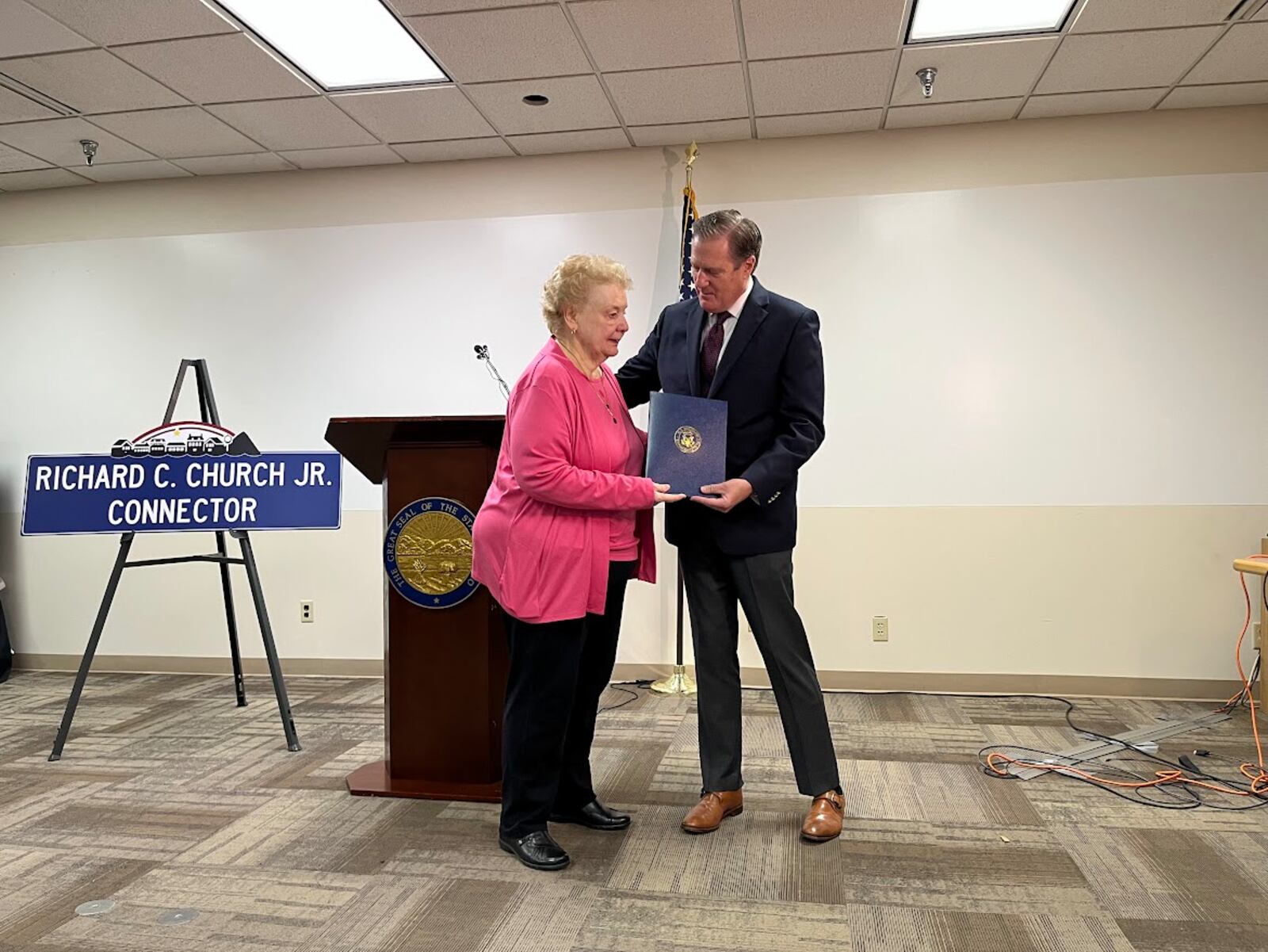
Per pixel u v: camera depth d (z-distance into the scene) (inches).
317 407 184.9
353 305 183.9
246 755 125.4
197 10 123.4
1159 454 159.9
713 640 97.2
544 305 86.8
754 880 83.0
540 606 82.0
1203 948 70.9
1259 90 151.0
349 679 180.2
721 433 88.4
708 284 89.9
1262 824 97.1
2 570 194.7
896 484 166.7
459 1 121.2
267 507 128.3
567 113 157.9
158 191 190.5
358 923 75.5
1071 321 162.4
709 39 132.2
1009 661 163.5
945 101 154.6
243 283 187.6
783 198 169.9
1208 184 159.0
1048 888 81.5
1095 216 161.8
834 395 168.2
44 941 73.3
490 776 106.7
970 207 165.0
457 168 180.4
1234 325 158.4
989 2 123.8
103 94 148.6
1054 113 160.6
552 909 77.6
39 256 195.0
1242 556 157.5
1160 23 128.8
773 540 92.6
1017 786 110.0
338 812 101.2
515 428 82.6
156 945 72.4
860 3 122.9
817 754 94.3
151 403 190.5
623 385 104.5
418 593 107.1
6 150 171.9
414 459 106.3
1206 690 157.8
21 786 113.0
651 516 94.3
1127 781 112.3
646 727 139.3
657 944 71.8
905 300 166.7
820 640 168.6
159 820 100.2
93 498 129.0
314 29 129.4
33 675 187.5
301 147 172.6
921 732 137.0
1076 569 161.8
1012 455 163.6
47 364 194.4
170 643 189.0
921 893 80.3
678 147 173.3
